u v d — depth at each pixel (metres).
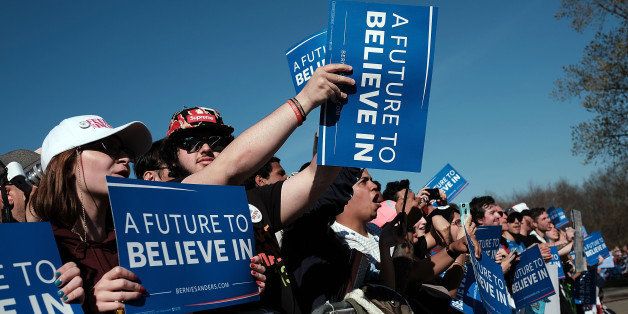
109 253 2.12
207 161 3.27
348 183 3.05
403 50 2.48
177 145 3.31
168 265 2.00
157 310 1.93
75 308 1.77
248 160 2.36
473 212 7.29
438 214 4.65
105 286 1.85
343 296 3.06
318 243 3.04
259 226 2.60
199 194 2.19
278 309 2.56
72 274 1.79
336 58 2.47
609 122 25.47
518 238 7.66
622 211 52.19
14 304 1.67
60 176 2.10
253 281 2.30
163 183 2.08
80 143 2.14
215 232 2.20
